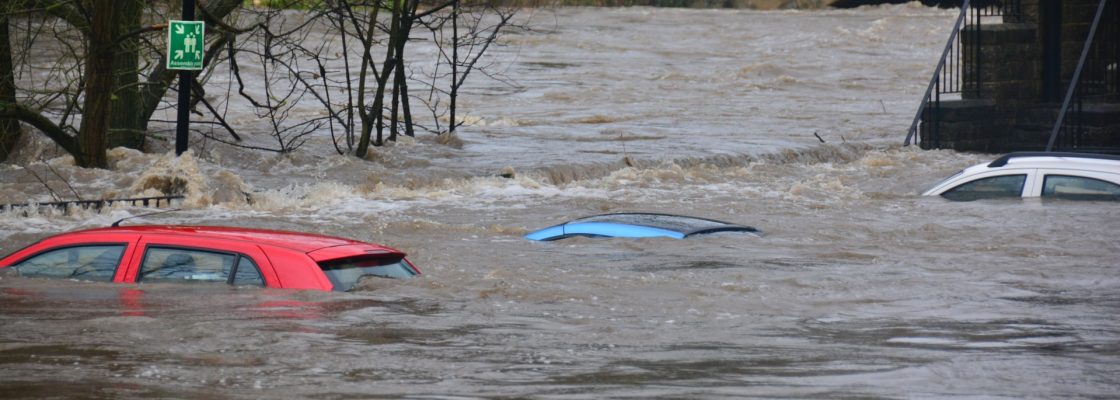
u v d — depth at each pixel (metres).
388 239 25.33
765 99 75.69
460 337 14.26
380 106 42.81
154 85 42.22
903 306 17.09
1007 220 27.42
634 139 49.28
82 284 16.92
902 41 119.44
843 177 39.84
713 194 34.81
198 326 14.33
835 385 11.87
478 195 34.44
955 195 31.52
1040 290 18.62
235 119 58.16
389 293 16.81
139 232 17.50
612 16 142.50
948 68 98.00
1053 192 30.05
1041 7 51.75
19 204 30.48
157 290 16.48
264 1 47.19
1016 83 51.38
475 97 75.06
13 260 17.78
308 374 12.20
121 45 38.94
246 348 13.32
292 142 43.41
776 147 45.81
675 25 134.50
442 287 17.50
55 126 36.31
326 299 16.09
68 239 17.70
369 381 11.92
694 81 88.69
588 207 32.19
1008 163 30.95
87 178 35.22
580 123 58.59
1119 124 48.97
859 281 19.38
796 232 26.23
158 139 42.19
